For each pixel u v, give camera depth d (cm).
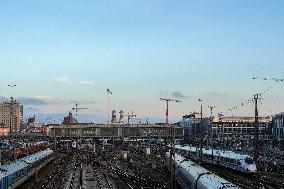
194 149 11856
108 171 9431
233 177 7938
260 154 13775
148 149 12131
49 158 12431
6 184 5653
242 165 8319
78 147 19275
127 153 13075
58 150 18212
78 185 7038
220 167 9756
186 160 6844
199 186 4472
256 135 8206
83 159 13250
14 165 6950
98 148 18412
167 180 7400
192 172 5206
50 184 7244
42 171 9725
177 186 6425
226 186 3825
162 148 16238
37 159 9244
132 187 6575
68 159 13588
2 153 12531
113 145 19225
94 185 7044
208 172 4878
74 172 9400
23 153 12462
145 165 10650
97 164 11319
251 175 8244
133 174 8606
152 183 6850
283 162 9638
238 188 3803
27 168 7569
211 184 4094
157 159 12519
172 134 6962
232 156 8956
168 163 8681
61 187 6800
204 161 10719
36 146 14975
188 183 5269
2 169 6016
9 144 15012
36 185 7056
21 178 6931
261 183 6856
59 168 10525
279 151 15112
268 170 9044
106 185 7006
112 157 13700
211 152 10294
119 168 10106
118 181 7562
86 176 8481
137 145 18825
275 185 6594
